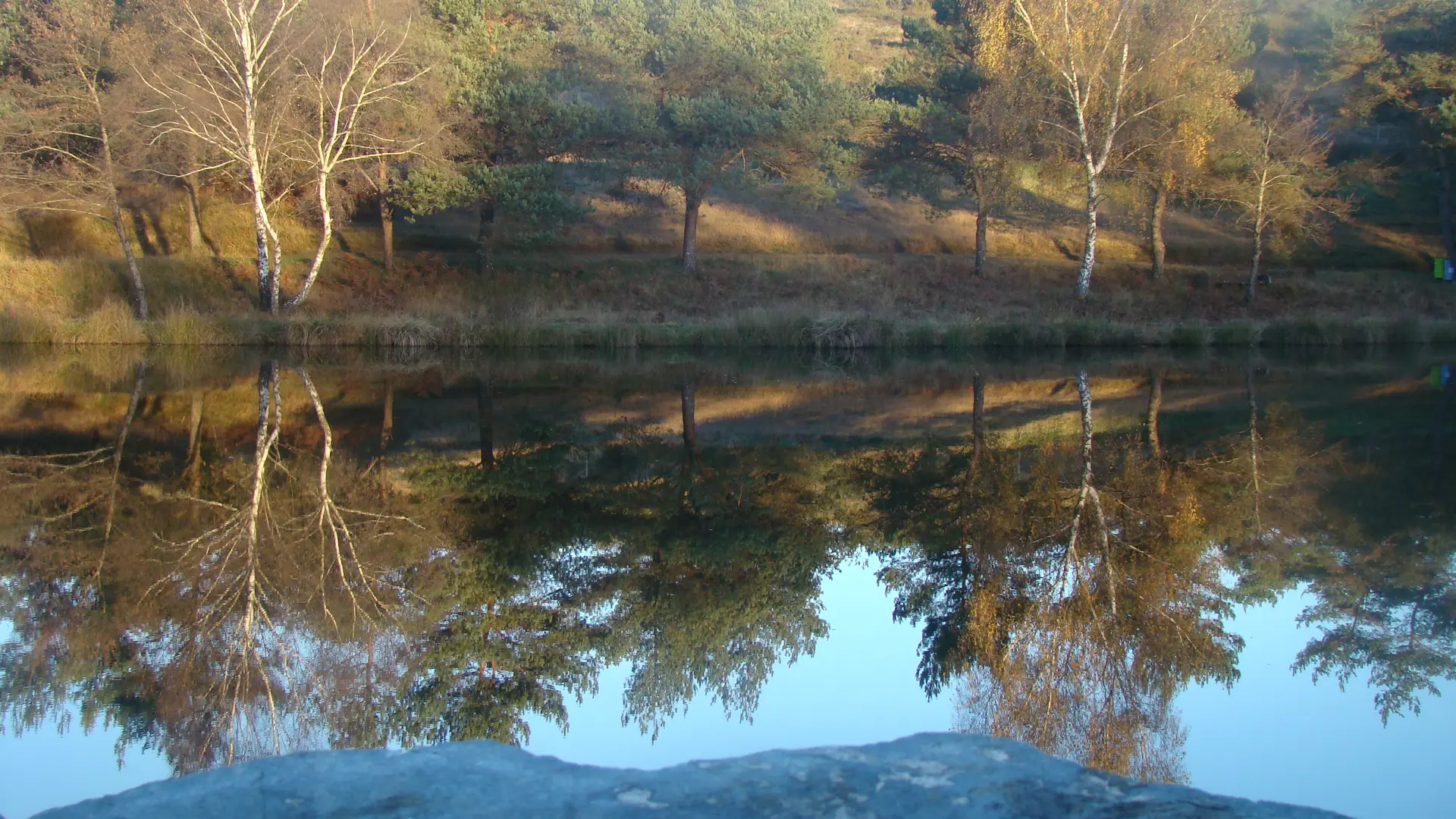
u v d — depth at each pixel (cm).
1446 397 1641
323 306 2547
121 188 2622
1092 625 611
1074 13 2636
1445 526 852
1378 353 2400
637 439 1318
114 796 200
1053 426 1404
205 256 2722
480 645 582
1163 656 551
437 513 906
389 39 2350
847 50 5675
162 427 1317
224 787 204
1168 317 2862
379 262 2870
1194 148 2667
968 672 532
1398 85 3372
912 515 922
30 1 2777
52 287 2486
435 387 1778
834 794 197
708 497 990
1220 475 1071
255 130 2309
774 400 1678
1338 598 662
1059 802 192
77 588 678
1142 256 3512
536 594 685
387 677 529
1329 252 3556
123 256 2852
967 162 3078
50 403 1495
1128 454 1195
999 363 2216
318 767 213
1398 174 3662
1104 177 2994
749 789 201
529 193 2655
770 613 646
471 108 2658
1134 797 195
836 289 2998
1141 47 2656
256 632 596
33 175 2312
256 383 1755
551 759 219
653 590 696
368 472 1083
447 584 704
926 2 5597
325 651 566
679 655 564
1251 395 1691
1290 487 1009
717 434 1364
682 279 2966
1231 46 2955
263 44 2244
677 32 2997
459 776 209
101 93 2375
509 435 1330
